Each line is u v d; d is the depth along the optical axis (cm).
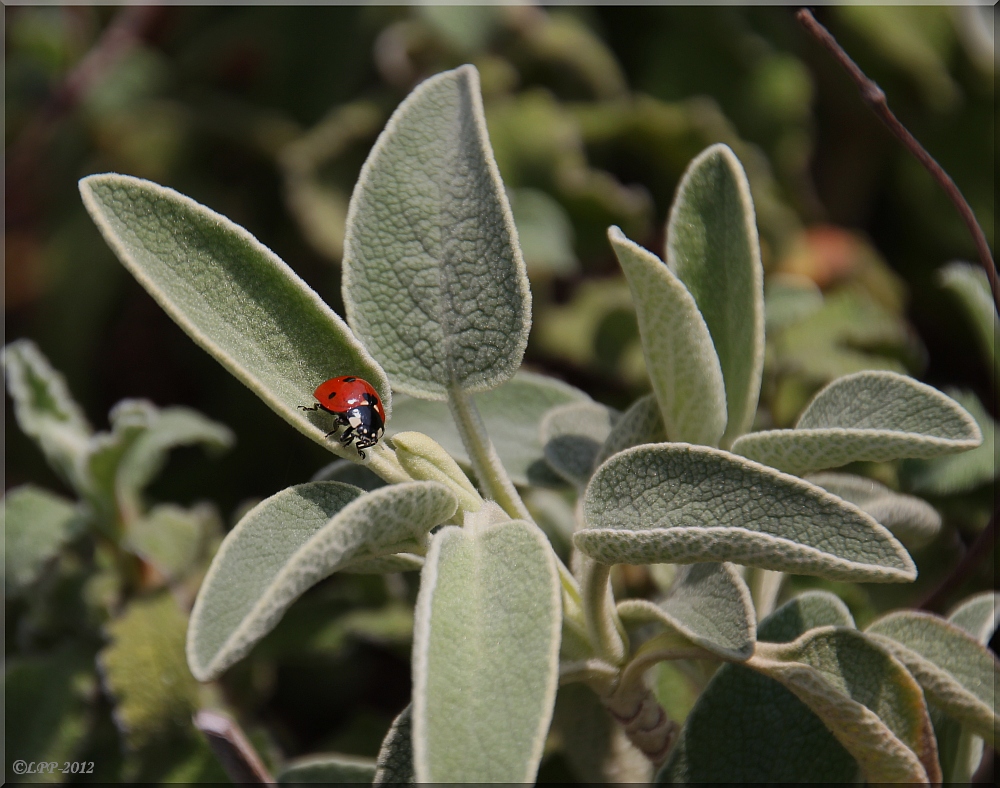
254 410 48
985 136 51
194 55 56
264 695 37
